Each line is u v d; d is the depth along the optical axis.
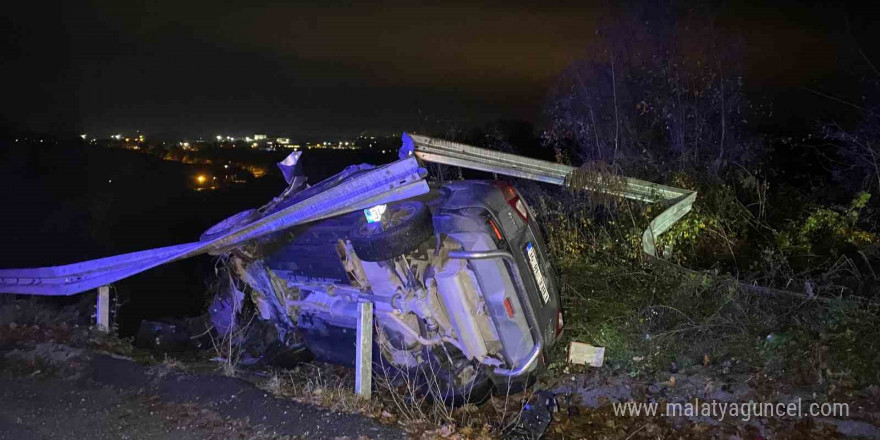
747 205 11.12
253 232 6.41
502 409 6.40
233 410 5.59
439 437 5.18
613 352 7.13
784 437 5.47
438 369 6.25
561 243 9.28
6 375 6.31
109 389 6.08
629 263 8.59
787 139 13.20
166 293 11.96
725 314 7.40
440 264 5.97
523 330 5.94
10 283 8.48
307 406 5.63
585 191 8.89
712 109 13.38
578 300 7.85
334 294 6.62
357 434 5.12
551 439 5.80
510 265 5.86
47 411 5.54
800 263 9.23
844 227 10.12
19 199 20.39
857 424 5.48
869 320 6.69
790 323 7.12
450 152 6.52
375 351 6.55
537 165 7.88
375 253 5.55
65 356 6.81
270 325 8.09
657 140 13.36
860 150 11.68
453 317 5.89
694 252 9.95
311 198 5.97
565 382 6.82
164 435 5.17
